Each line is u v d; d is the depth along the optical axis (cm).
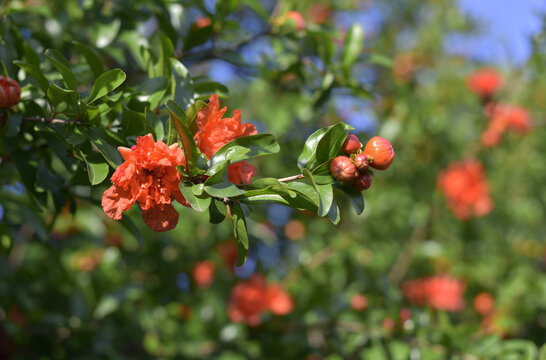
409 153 469
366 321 305
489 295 449
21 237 353
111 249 361
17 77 184
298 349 342
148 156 131
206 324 362
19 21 237
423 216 466
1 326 312
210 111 140
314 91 283
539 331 403
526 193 556
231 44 282
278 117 420
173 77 169
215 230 425
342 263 396
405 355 299
